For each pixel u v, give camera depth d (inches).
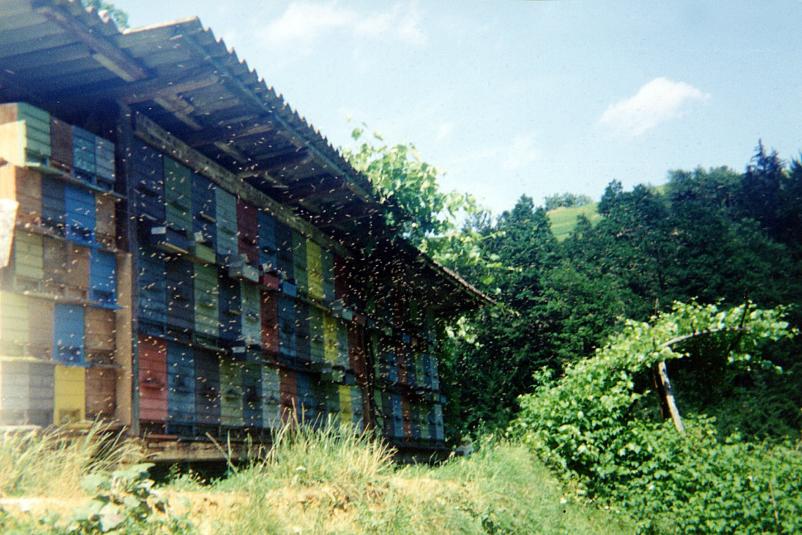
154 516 185.2
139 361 295.3
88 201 280.2
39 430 237.1
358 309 572.1
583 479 467.2
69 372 262.2
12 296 242.2
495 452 481.7
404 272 620.7
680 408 559.8
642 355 491.8
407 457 627.2
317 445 292.8
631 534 398.6
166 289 322.7
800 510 360.5
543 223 1980.8
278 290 420.8
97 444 247.1
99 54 272.7
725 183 3134.8
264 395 406.9
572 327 1279.5
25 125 251.4
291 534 218.7
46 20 252.7
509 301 1338.6
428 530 266.5
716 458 403.9
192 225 353.4
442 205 709.9
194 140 355.9
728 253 1951.3
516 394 1180.5
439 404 737.6
